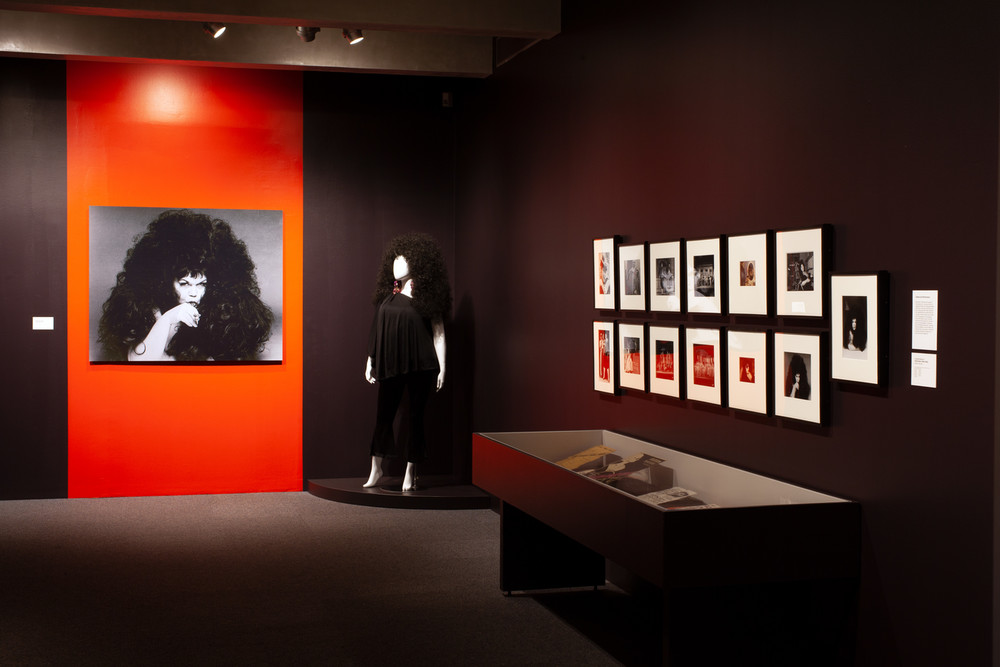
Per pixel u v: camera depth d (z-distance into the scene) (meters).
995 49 2.78
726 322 4.12
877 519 3.26
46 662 3.94
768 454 3.87
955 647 2.94
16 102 7.03
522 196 6.39
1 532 6.16
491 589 5.03
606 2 5.19
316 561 5.54
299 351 7.52
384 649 4.13
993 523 2.79
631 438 4.91
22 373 7.11
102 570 5.32
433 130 7.70
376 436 7.17
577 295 5.58
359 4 5.55
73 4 5.15
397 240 7.03
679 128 4.50
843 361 3.37
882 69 3.21
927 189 3.03
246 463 7.48
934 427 3.01
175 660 3.97
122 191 7.19
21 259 7.07
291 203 7.45
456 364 7.71
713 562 3.26
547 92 5.98
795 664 3.57
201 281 7.32
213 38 6.67
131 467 7.29
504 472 4.84
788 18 3.70
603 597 4.92
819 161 3.52
